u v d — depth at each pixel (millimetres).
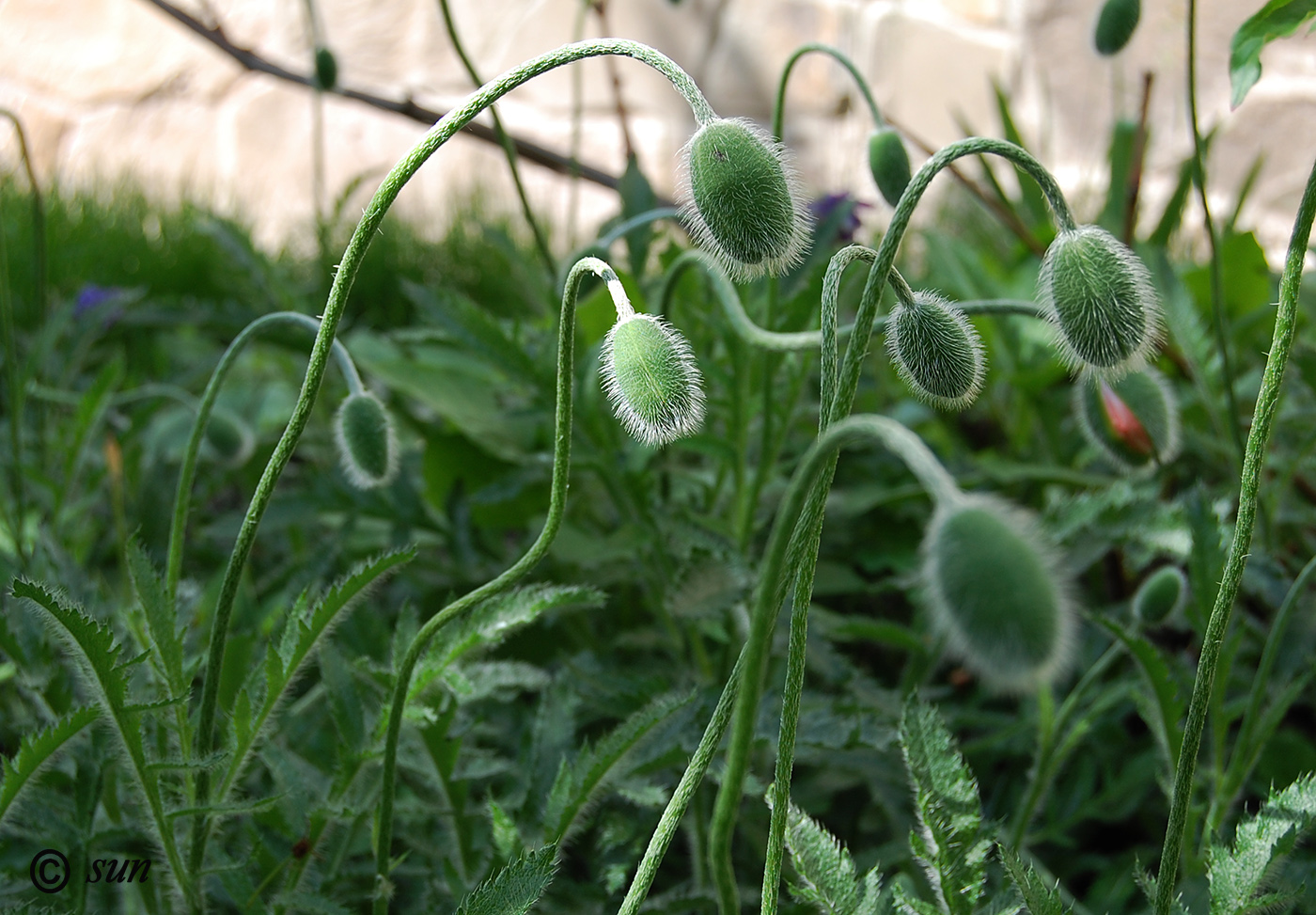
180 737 518
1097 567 772
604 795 560
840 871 505
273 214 2416
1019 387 828
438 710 566
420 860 585
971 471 828
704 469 800
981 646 415
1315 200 464
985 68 2123
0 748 610
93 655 484
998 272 1068
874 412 901
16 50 2424
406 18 2367
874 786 621
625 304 477
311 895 529
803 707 586
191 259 1640
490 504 696
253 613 672
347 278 481
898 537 790
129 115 2453
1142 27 1879
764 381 638
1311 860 565
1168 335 786
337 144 2424
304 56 2406
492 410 797
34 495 814
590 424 645
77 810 536
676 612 584
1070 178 2035
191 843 514
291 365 1035
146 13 2400
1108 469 841
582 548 676
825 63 2248
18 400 683
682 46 2309
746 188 473
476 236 1861
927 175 453
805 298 635
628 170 750
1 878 548
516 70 472
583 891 570
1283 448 788
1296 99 1849
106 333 1216
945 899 503
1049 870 636
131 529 795
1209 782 585
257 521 498
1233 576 470
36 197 772
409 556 513
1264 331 860
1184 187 918
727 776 440
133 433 831
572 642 691
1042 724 596
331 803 540
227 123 2443
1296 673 629
